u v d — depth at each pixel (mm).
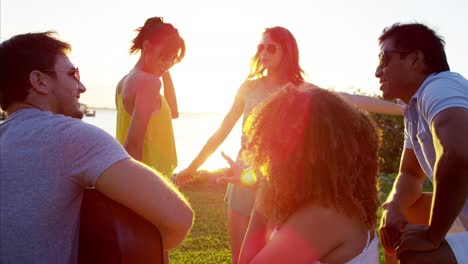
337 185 1620
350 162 1641
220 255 5441
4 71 1906
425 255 2283
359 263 1643
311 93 1731
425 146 2502
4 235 1718
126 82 3572
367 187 1721
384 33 2697
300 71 4121
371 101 3594
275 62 4043
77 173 1754
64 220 1761
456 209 2152
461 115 2174
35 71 1913
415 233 2311
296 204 1664
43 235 1724
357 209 1633
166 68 3744
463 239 2326
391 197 2898
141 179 1768
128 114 3672
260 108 1808
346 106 1721
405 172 3002
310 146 1632
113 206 1768
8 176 1745
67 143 1762
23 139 1784
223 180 2420
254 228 2119
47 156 1750
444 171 2139
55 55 1958
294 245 1601
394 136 15523
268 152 1698
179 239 1896
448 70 2600
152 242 1780
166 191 1818
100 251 1750
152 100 3477
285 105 1717
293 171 1644
